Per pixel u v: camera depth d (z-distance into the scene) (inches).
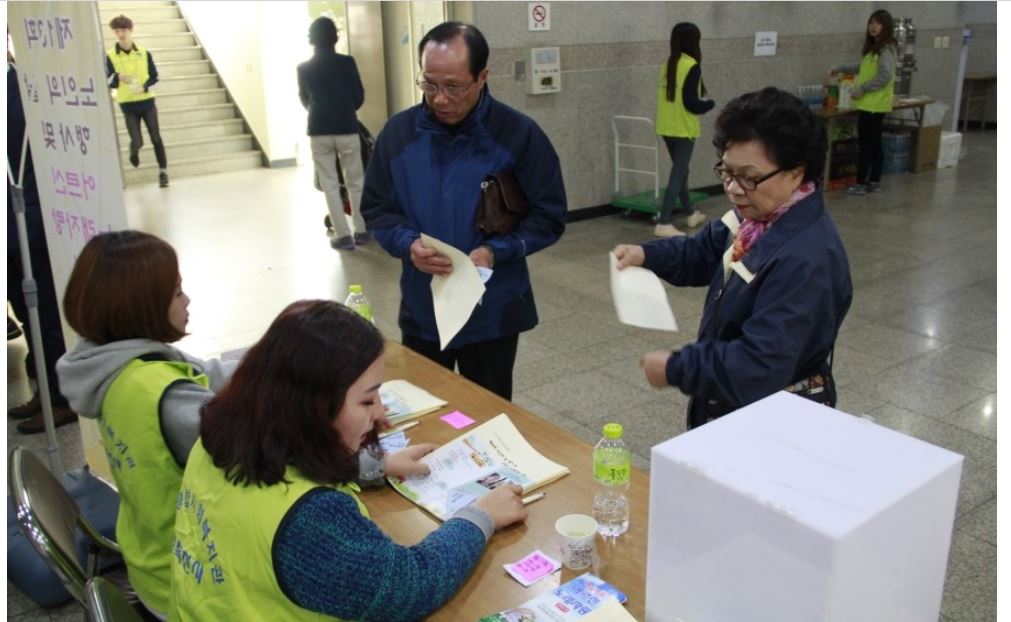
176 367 57.9
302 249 234.8
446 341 77.8
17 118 120.3
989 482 110.0
